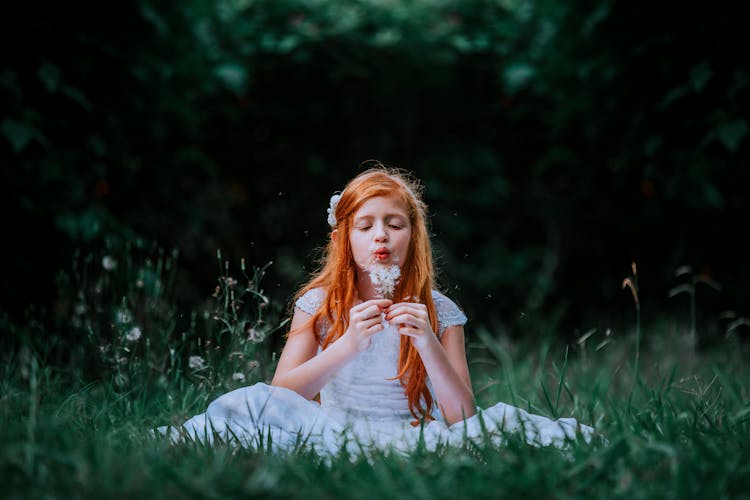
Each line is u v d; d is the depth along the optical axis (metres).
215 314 3.20
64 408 2.30
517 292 5.43
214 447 1.94
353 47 5.41
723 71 3.96
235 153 5.50
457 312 2.50
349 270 2.39
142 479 1.54
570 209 5.23
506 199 5.75
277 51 5.22
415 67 5.55
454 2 5.61
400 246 2.29
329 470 1.71
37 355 2.86
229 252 5.13
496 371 3.75
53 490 1.51
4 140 3.49
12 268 3.57
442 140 5.82
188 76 4.63
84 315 3.14
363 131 5.71
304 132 5.62
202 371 2.74
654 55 4.16
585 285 5.16
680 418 2.08
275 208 5.55
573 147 5.05
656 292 4.83
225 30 5.22
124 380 2.56
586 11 4.64
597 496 1.55
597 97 4.54
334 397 2.41
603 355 3.92
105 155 3.93
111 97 3.94
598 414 2.53
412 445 2.05
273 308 3.06
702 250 4.65
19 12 3.57
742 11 3.88
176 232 4.49
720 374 2.43
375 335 2.42
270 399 2.16
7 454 1.61
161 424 2.36
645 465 1.69
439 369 2.19
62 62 3.70
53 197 3.62
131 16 3.95
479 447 1.87
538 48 5.23
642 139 4.33
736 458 1.70
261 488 1.50
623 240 5.00
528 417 2.16
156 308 3.10
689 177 4.19
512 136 5.78
